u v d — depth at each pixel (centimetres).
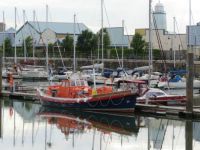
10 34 14038
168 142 3073
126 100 4100
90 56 10781
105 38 11356
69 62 10800
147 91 4434
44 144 3014
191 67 3709
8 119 3988
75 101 4319
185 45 11094
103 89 4397
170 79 6338
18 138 3198
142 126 3628
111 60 10294
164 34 11875
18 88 6066
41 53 11875
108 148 2916
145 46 11356
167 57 10381
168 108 3950
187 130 3444
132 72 7362
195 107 4066
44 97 4631
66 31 14388
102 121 3862
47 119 3984
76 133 3384
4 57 10669
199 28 10488
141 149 2889
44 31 12962
